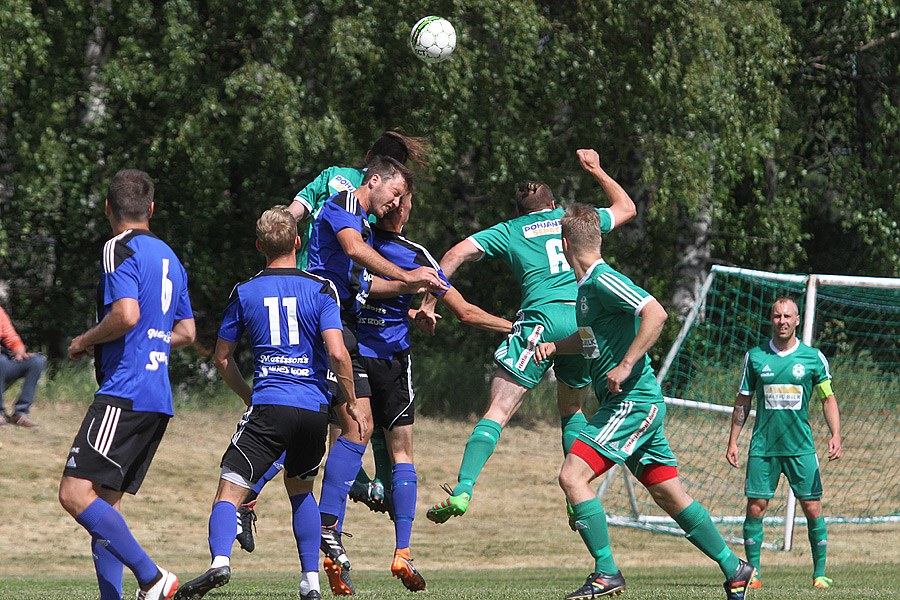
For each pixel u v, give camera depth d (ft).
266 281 54.80
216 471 161.27
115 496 50.08
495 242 78.54
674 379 220.23
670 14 194.39
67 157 197.77
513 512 155.84
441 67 183.21
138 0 197.06
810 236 255.70
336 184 73.61
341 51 179.22
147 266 49.60
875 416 214.48
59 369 198.29
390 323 71.72
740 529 150.10
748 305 247.29
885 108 254.88
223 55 209.56
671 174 199.41
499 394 74.38
